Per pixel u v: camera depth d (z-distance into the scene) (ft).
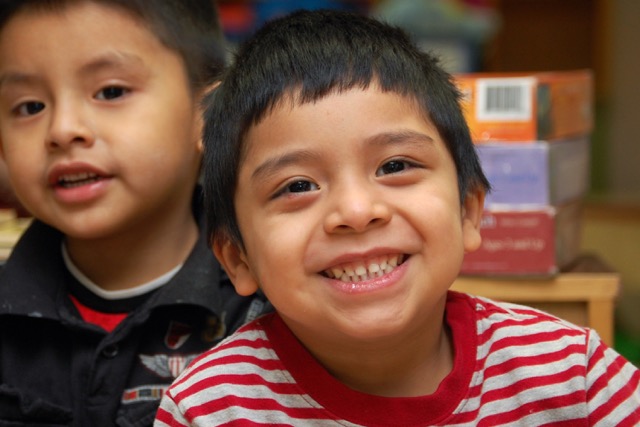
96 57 3.16
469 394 2.65
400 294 2.45
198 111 3.40
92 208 3.20
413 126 2.53
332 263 2.43
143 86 3.26
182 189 3.45
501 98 3.81
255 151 2.55
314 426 2.61
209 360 2.75
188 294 3.28
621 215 11.00
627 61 13.05
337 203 2.39
